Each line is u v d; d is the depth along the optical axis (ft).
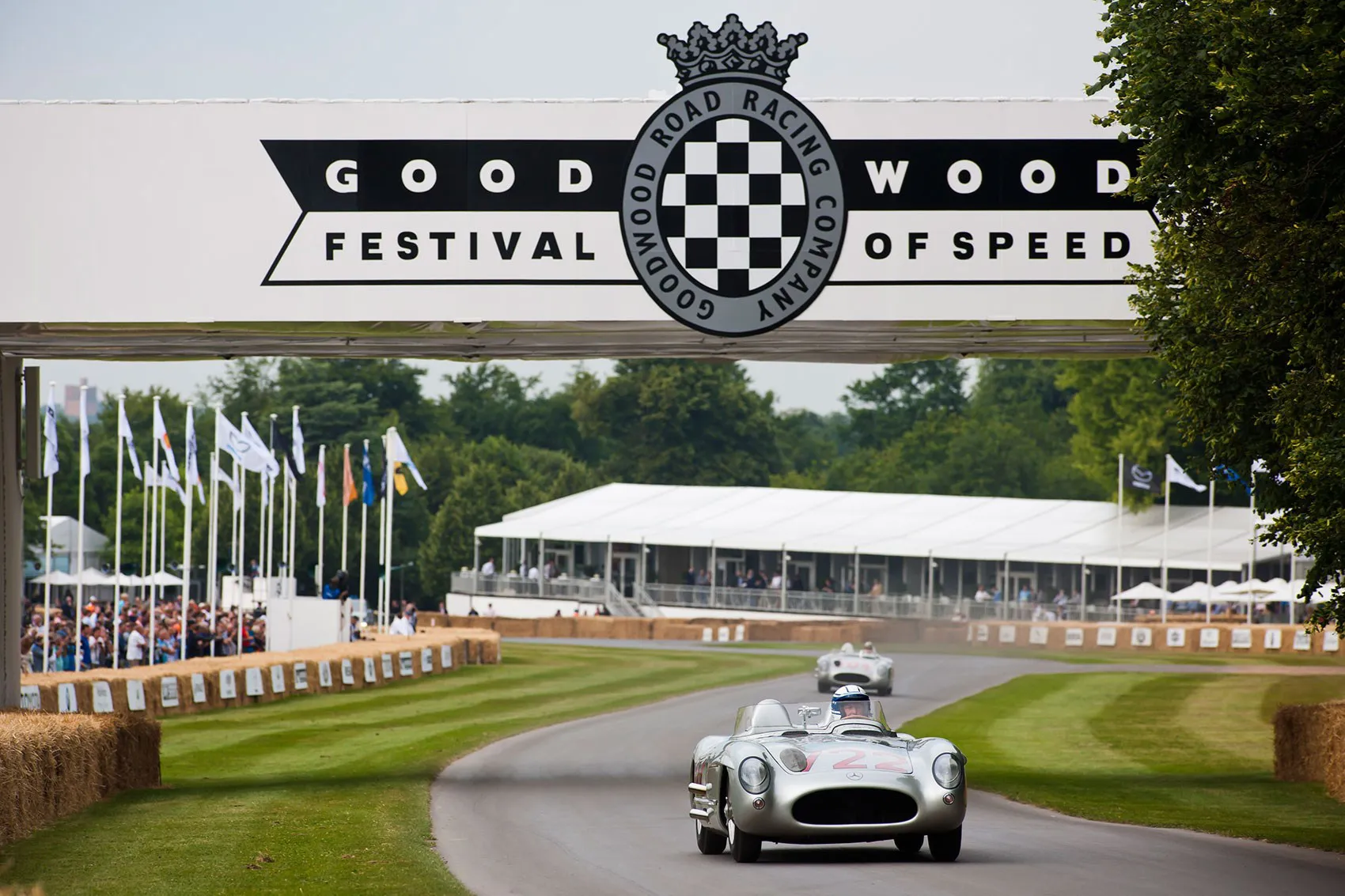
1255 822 120.26
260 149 148.77
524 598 591.78
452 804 132.57
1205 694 278.26
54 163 149.38
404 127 148.25
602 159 147.33
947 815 92.58
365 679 305.73
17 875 94.38
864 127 146.72
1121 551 499.10
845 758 95.30
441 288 147.74
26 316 148.36
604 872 91.71
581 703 270.05
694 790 104.68
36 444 177.27
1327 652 406.21
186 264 148.77
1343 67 87.97
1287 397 95.35
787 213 146.82
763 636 495.00
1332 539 96.48
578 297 147.23
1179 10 99.96
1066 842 104.42
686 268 146.82
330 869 93.76
